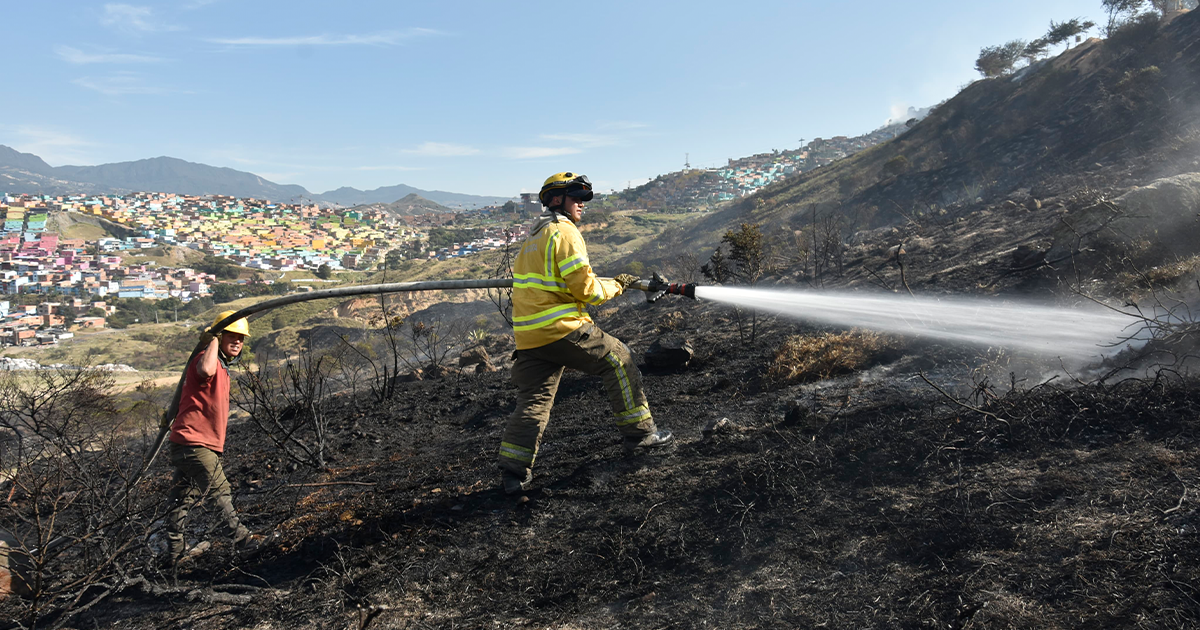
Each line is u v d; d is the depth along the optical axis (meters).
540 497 3.50
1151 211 6.76
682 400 5.42
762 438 3.79
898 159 39.00
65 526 3.46
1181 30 31.06
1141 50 31.44
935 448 3.08
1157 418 2.95
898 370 5.02
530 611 2.48
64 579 3.17
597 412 5.48
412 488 4.09
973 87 51.84
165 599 2.98
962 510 2.50
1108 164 15.94
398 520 3.46
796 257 13.90
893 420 3.61
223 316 3.54
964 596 2.02
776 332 7.22
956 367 4.77
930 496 2.68
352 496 4.16
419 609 2.60
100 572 3.03
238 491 4.84
